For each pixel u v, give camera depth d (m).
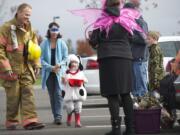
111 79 18.27
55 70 23.03
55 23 23.44
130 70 18.53
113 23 18.42
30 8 21.59
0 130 21.42
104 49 18.41
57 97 23.09
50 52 23.31
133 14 18.78
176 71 20.11
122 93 18.27
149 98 19.86
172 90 19.97
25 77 21.45
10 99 21.47
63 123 23.50
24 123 21.41
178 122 20.70
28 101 21.44
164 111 20.41
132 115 18.56
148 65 22.36
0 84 21.61
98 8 18.58
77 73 21.98
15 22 21.47
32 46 21.45
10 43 21.38
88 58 30.20
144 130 19.38
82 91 21.97
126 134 18.53
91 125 22.44
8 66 21.20
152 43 22.23
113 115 18.23
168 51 28.52
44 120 25.09
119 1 18.58
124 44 18.52
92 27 18.52
